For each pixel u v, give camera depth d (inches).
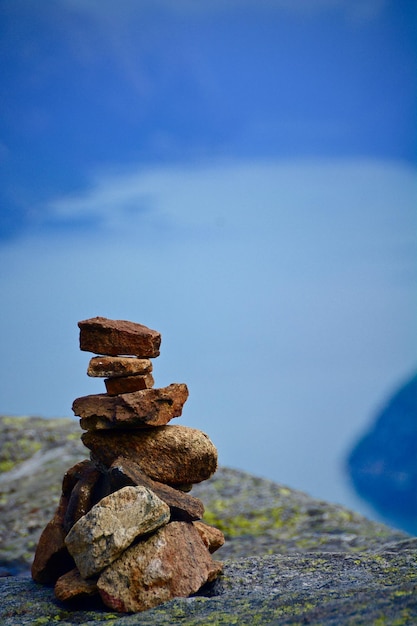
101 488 91.8
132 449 90.4
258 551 129.0
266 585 88.0
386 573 87.6
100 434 91.3
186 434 91.0
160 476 90.1
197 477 91.4
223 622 77.7
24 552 130.6
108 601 82.8
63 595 84.0
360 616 74.2
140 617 80.4
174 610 81.4
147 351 91.2
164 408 90.3
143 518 84.3
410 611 73.6
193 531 88.7
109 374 89.7
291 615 77.6
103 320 92.1
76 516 90.2
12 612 84.5
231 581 89.3
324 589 84.4
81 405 90.7
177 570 84.7
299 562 94.3
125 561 83.9
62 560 91.0
